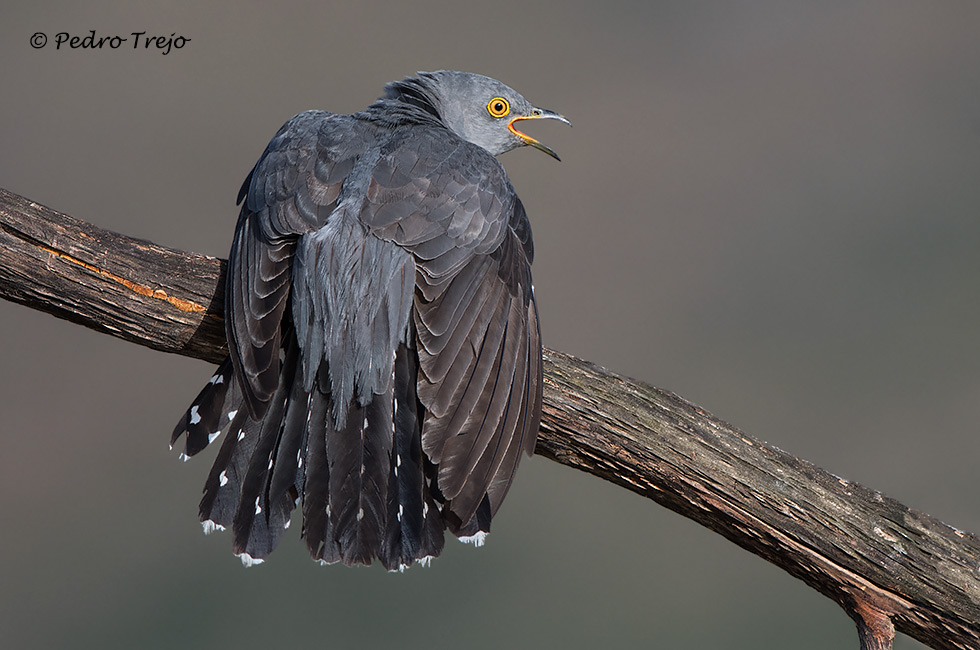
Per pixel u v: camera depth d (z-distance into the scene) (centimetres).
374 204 838
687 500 844
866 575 826
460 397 773
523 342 816
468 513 740
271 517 738
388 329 797
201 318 846
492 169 897
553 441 845
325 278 807
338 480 743
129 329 847
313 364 788
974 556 820
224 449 774
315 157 885
